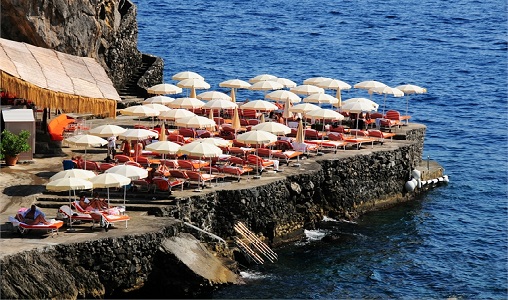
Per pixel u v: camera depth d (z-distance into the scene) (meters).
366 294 44.62
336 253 49.94
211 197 47.53
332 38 140.88
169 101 63.59
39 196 45.16
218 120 64.12
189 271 41.41
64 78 52.16
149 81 74.62
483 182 66.94
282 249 50.03
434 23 159.50
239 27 148.12
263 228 49.88
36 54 55.06
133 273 40.66
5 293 35.88
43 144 53.84
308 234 52.59
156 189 46.44
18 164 51.00
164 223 42.81
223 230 48.25
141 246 40.78
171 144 48.38
